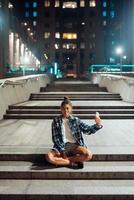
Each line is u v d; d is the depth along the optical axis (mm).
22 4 113312
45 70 51094
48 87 23062
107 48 104938
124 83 17859
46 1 100438
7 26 48594
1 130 10625
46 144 8508
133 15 64688
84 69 100312
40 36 100812
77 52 101375
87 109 14102
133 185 6457
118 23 93875
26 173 6758
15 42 57969
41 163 7363
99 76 25969
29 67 52438
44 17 100875
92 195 6016
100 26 100250
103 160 7469
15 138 9312
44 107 14227
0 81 13188
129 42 70938
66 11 101000
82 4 100625
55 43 101125
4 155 7484
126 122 12453
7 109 13938
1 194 6035
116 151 7734
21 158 7480
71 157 7043
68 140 7137
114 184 6512
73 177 6754
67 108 7117
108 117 13320
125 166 7098
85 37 100250
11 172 6762
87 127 7047
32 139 9180
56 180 6727
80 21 101188
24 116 13258
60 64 100938
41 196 6031
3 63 46344
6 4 48250
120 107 14203
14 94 15547
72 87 22859
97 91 22188
